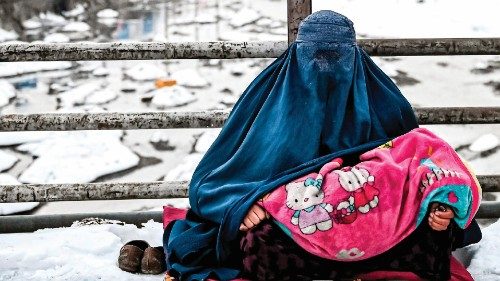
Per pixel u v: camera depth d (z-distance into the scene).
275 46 3.18
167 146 6.82
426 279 2.52
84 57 3.17
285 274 2.49
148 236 3.26
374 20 11.20
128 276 2.80
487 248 2.93
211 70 8.91
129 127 3.18
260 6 11.70
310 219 2.42
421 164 2.50
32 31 10.48
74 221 3.43
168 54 3.17
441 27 10.64
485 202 3.41
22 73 8.91
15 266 2.91
